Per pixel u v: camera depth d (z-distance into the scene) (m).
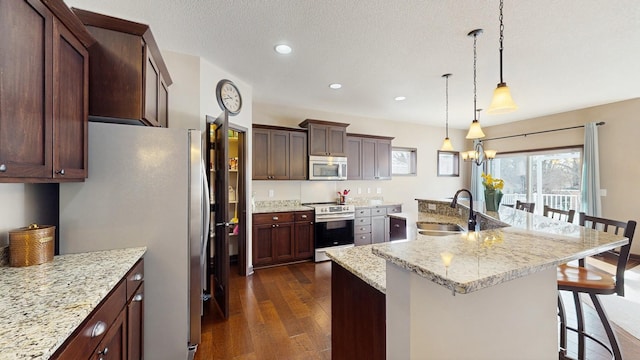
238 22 2.19
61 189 1.56
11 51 1.00
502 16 2.03
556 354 1.26
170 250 1.76
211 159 2.95
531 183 5.62
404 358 0.93
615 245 1.18
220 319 2.48
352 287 1.41
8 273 1.25
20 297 1.01
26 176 1.06
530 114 5.22
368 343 1.28
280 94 4.05
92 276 1.23
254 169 4.07
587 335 1.83
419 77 3.35
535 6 1.96
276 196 4.64
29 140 1.08
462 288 0.72
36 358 0.70
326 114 5.11
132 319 1.46
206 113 2.90
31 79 1.09
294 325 2.39
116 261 1.43
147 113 1.80
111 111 1.66
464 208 2.95
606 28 2.24
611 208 4.43
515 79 3.40
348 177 4.95
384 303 1.17
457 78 3.38
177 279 1.77
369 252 1.67
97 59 1.64
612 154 4.43
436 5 1.96
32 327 0.82
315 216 4.25
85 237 1.59
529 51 2.65
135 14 2.08
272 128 4.21
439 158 6.43
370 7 1.99
